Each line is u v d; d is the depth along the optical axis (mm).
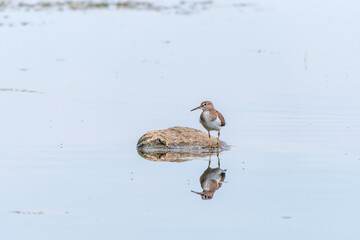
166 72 25016
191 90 22500
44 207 12984
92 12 38125
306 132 18203
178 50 28688
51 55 27750
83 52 28312
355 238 11633
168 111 20234
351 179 14562
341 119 19281
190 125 19156
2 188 13922
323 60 26703
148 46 29453
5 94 21969
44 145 17031
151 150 17141
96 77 24328
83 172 15109
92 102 21172
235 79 23891
